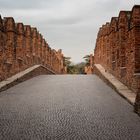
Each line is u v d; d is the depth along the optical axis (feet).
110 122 34.30
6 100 48.98
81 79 85.61
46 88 64.39
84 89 62.44
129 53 56.59
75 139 28.02
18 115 37.76
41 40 120.47
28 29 96.02
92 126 32.60
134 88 51.42
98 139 28.04
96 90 60.70
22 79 77.10
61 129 31.37
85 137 28.66
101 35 109.91
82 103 46.03
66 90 60.95
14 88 64.44
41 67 112.06
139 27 53.88
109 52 83.97
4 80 67.87
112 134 29.63
